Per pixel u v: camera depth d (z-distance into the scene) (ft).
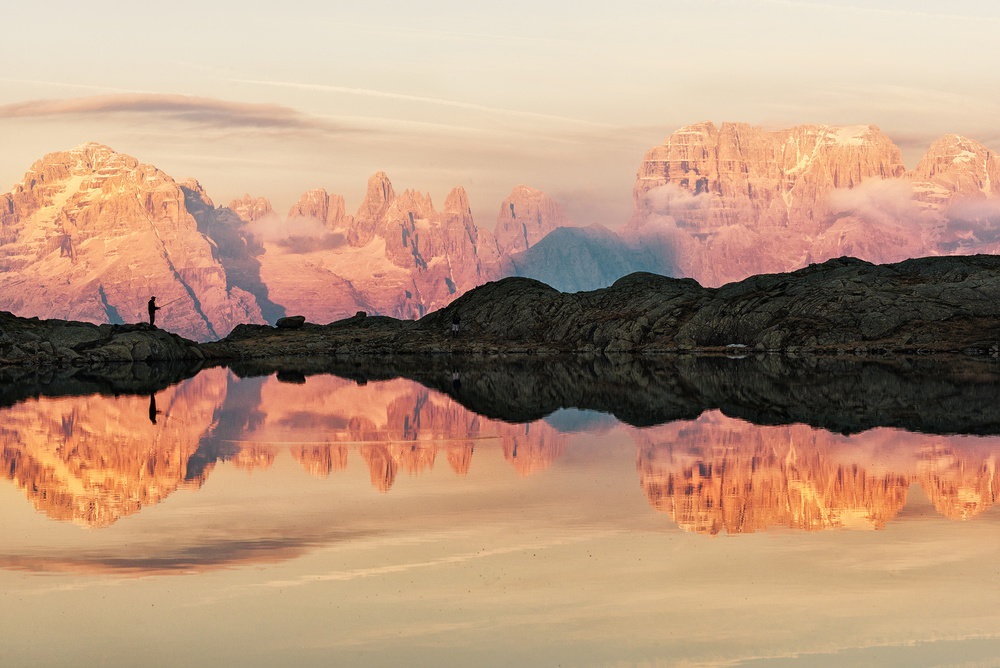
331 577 77.36
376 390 262.26
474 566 80.23
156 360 465.06
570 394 240.32
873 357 395.96
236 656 61.46
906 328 453.17
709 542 87.20
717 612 68.85
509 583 75.51
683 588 74.02
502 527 93.45
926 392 225.76
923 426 164.14
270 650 62.39
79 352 449.89
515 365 396.57
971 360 364.17
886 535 88.94
